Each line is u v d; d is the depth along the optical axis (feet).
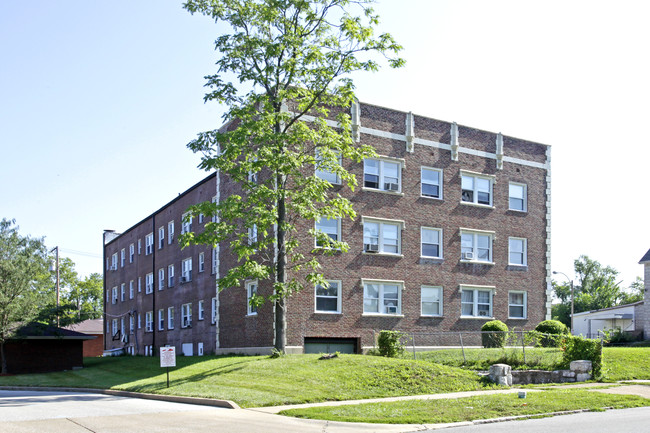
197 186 134.21
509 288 121.19
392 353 89.97
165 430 42.32
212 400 58.08
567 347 79.56
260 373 71.36
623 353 92.43
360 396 63.10
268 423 45.93
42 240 125.39
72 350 127.44
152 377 79.97
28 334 119.96
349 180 82.79
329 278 101.81
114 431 41.75
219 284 76.54
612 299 285.84
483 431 42.42
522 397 58.39
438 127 117.19
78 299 271.28
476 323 116.06
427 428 44.55
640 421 46.32
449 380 70.79
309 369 72.18
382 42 78.79
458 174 118.11
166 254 151.33
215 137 79.41
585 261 301.63
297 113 101.30
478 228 119.14
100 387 78.02
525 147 127.75
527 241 125.18
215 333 119.65
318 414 49.24
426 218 113.29
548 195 129.08
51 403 61.26
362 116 108.78
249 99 80.64
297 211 78.79
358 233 105.81
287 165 78.13
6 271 117.19
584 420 47.55
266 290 99.30
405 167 111.96
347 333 102.27
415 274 110.73
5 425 44.06
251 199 77.10
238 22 80.59
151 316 159.33
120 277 187.32
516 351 84.07
